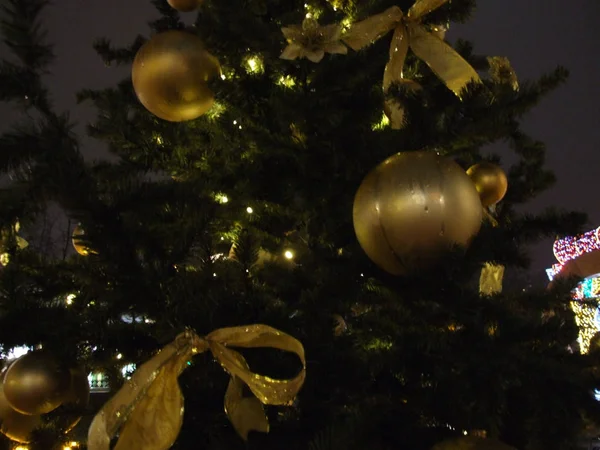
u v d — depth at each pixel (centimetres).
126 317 88
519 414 82
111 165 106
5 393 86
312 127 86
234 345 73
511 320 76
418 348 79
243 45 92
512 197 112
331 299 83
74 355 83
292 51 81
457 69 88
